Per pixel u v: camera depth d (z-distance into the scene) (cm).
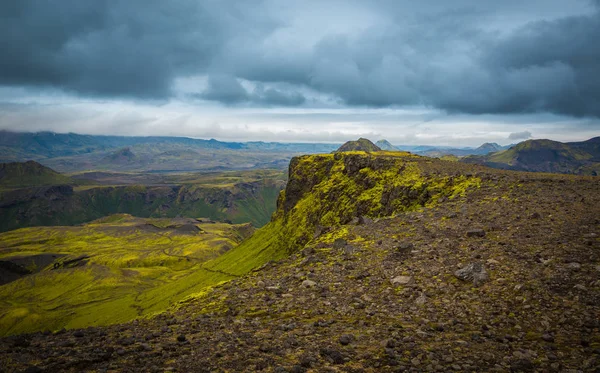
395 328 1413
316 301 1836
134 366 1066
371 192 9619
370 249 2680
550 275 1748
